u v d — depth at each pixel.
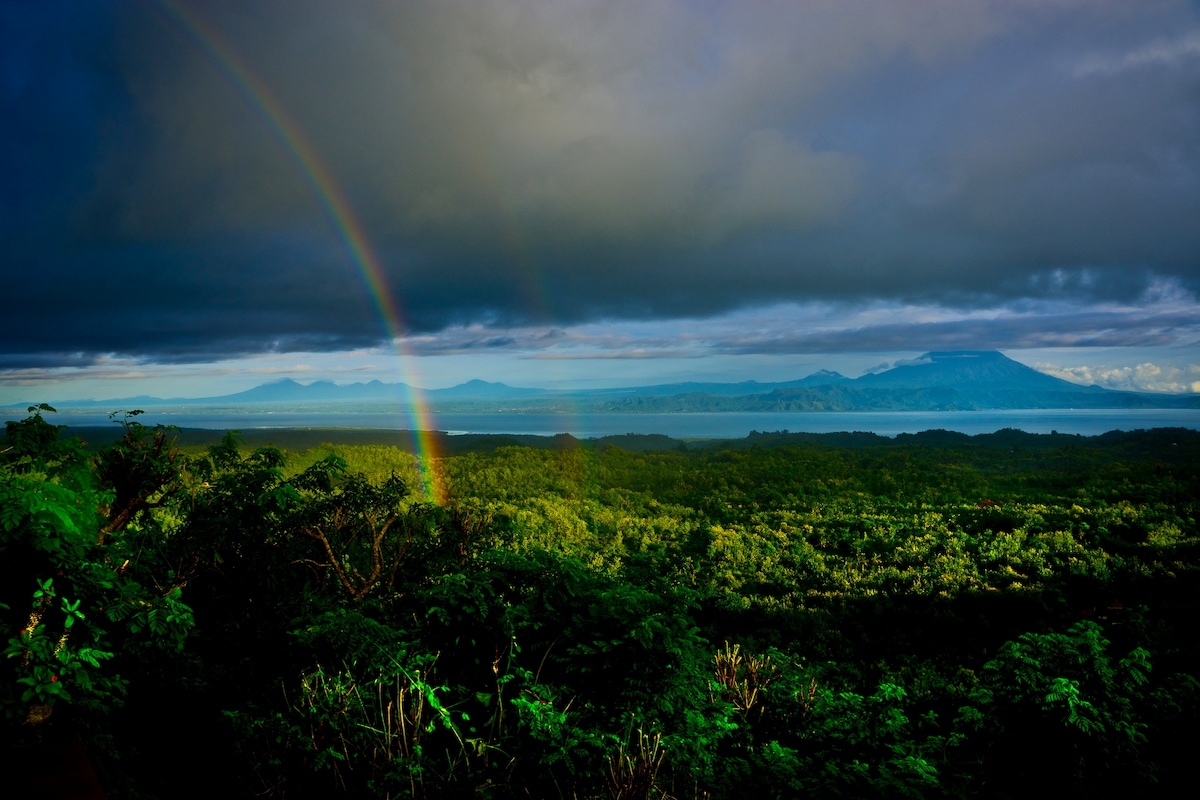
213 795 3.84
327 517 7.30
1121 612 13.60
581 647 4.23
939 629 13.34
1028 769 4.84
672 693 4.23
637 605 4.30
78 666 3.51
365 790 3.63
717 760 4.42
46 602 3.77
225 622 6.04
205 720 4.59
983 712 5.32
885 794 3.88
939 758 4.99
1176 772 4.75
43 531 3.69
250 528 6.68
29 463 4.75
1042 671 5.14
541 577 5.07
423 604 5.34
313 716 3.90
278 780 3.65
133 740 4.33
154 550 6.21
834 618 13.77
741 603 13.82
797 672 6.06
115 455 6.06
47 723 3.68
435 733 4.07
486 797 3.50
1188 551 17.00
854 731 4.99
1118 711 4.96
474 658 4.61
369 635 4.46
